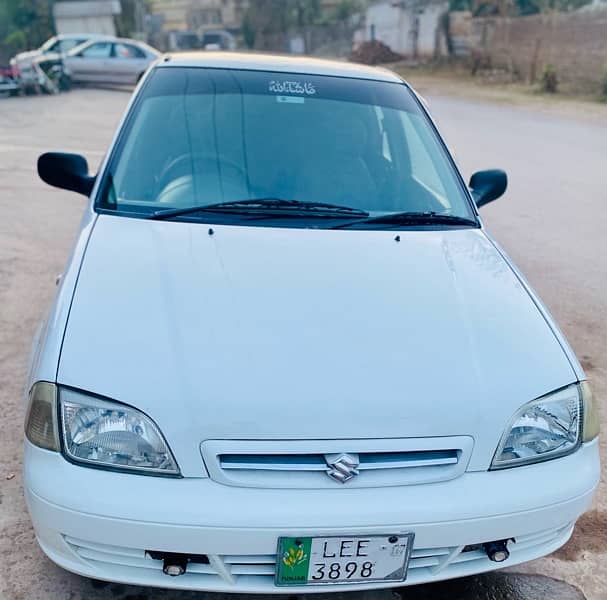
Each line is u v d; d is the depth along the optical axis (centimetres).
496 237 558
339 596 191
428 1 2511
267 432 148
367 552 151
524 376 170
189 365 156
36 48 2258
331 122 264
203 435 147
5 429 250
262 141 252
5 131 916
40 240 480
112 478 147
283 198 236
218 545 145
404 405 156
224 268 192
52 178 253
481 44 2203
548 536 175
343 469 148
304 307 179
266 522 144
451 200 254
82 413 150
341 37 3123
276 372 157
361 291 190
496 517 156
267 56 296
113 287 180
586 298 436
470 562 169
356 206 239
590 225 607
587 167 856
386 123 271
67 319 168
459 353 171
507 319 189
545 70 1744
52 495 146
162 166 240
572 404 173
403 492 151
